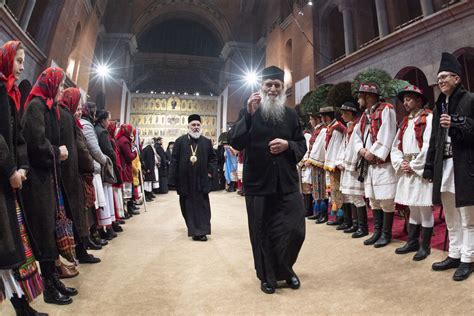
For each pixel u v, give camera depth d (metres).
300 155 2.80
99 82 23.78
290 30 19.27
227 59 28.11
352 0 14.44
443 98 3.07
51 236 2.32
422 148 3.39
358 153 4.34
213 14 28.61
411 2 13.77
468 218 2.77
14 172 1.80
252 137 2.85
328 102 6.83
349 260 3.54
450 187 2.92
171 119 26.58
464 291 2.49
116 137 6.39
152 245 4.43
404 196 3.59
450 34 9.14
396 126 4.06
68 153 2.87
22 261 1.80
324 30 16.30
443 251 3.54
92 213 4.11
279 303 2.42
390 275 2.98
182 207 4.96
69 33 15.12
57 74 2.65
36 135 2.33
